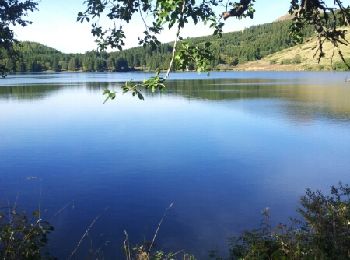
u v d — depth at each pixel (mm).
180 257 13406
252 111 55531
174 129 40812
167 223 16594
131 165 26000
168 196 19969
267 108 58875
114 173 24156
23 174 24125
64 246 14336
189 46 4535
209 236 15266
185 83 133875
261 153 29688
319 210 6391
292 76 178500
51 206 18547
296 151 30438
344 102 66062
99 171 24641
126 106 64125
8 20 10117
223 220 16891
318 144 33125
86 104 67562
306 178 23281
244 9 4969
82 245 14414
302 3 5570
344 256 5609
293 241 6457
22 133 38656
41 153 29672
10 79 171875
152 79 4477
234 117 49906
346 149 31078
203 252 13883
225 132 39062
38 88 110000
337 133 38250
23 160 27578
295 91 91438
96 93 91438
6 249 5461
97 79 166375
